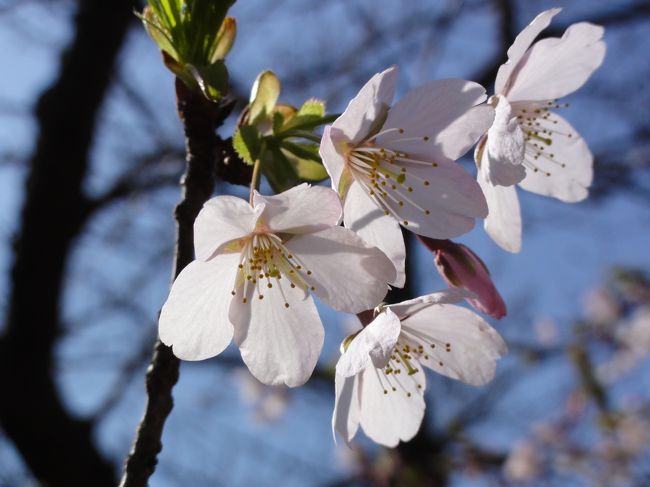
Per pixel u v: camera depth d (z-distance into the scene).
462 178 0.20
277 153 0.20
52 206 0.47
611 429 0.59
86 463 0.44
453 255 0.21
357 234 0.19
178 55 0.20
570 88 0.23
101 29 0.49
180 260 0.20
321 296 0.20
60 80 0.49
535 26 0.20
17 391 0.43
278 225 0.20
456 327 0.21
